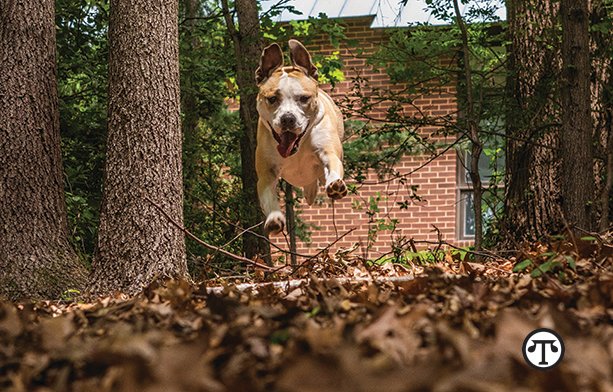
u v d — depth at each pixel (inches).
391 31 540.7
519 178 461.4
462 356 84.5
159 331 119.5
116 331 118.7
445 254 294.5
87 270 324.5
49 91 326.6
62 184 328.8
